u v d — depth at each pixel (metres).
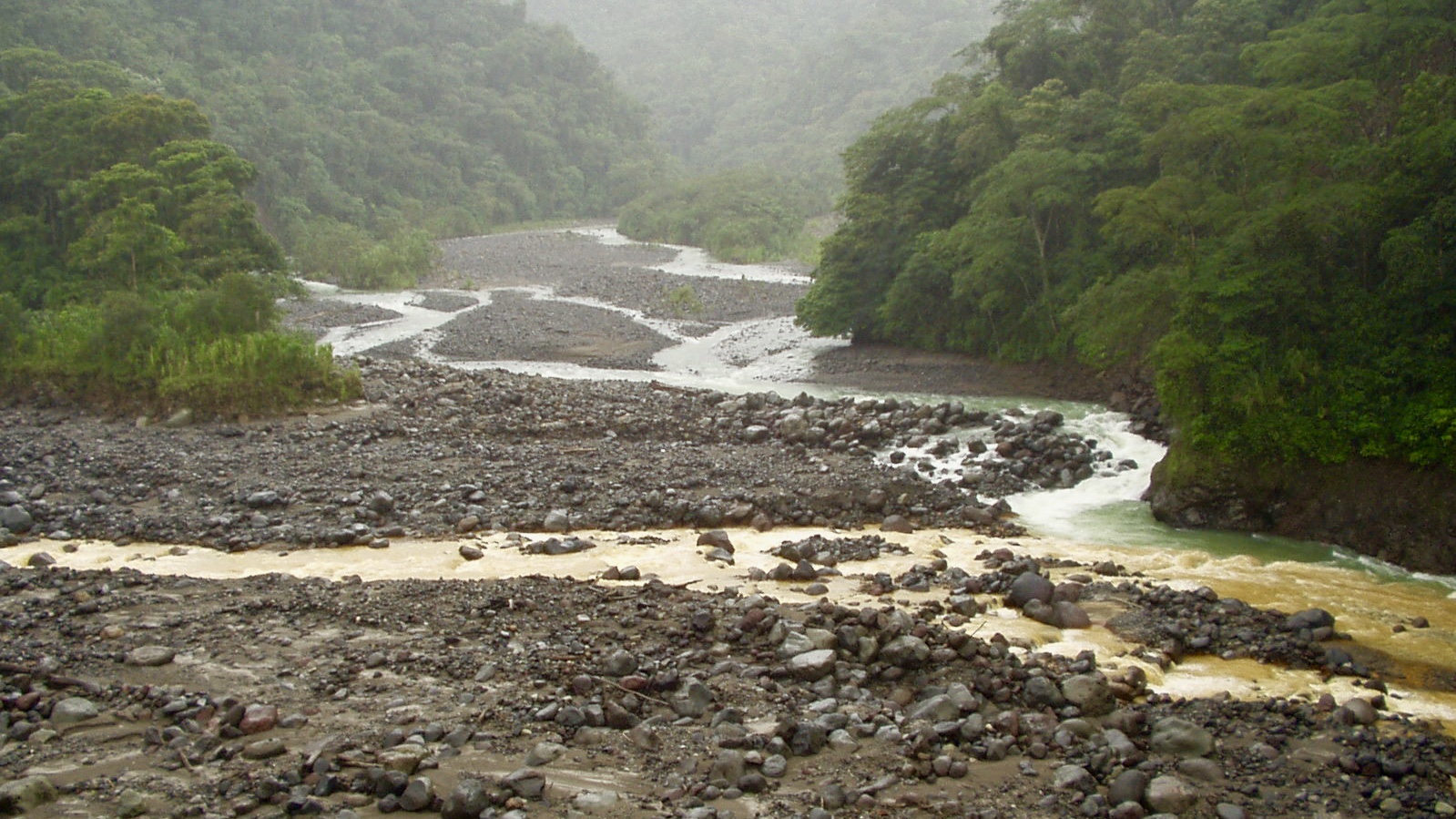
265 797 9.79
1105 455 27.06
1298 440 21.42
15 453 25.77
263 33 135.62
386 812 9.70
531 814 9.70
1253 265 23.50
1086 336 31.67
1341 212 22.59
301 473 24.44
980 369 39.69
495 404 32.19
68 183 49.53
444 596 15.74
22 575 16.66
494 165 147.00
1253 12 38.91
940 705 12.16
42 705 11.61
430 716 11.61
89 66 78.62
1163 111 33.78
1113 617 16.00
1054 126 39.06
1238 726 12.34
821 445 28.78
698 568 18.56
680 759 10.85
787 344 48.84
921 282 42.47
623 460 26.00
